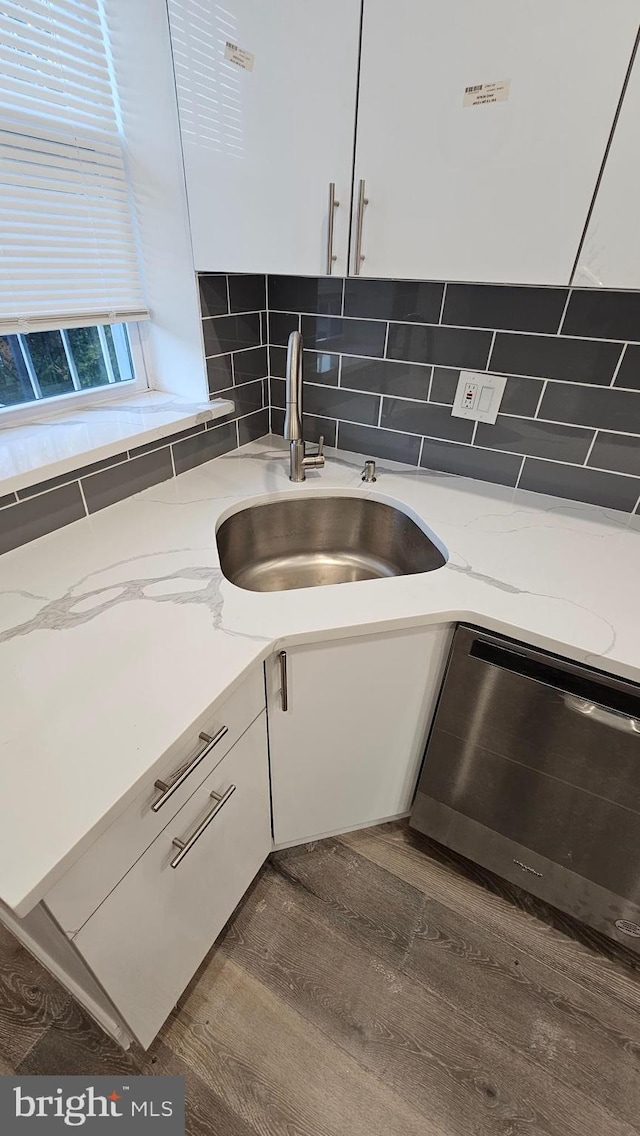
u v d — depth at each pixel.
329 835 1.37
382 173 0.86
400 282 1.24
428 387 1.34
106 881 0.69
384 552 1.41
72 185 1.06
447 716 1.08
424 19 0.73
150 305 1.32
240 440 1.57
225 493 1.31
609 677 0.85
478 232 0.83
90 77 1.03
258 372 1.53
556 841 1.10
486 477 1.37
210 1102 0.99
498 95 0.73
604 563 1.05
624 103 0.66
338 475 1.42
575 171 0.72
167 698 0.73
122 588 0.95
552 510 1.24
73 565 1.02
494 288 1.14
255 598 0.93
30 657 0.79
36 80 0.94
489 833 1.21
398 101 0.80
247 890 1.31
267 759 1.06
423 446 1.42
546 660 0.90
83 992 0.90
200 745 0.78
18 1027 1.07
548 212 0.77
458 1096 1.00
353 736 1.11
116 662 0.79
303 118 0.88
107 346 1.33
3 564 1.02
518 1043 1.07
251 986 1.14
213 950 1.19
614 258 0.75
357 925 1.25
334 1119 0.97
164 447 1.32
